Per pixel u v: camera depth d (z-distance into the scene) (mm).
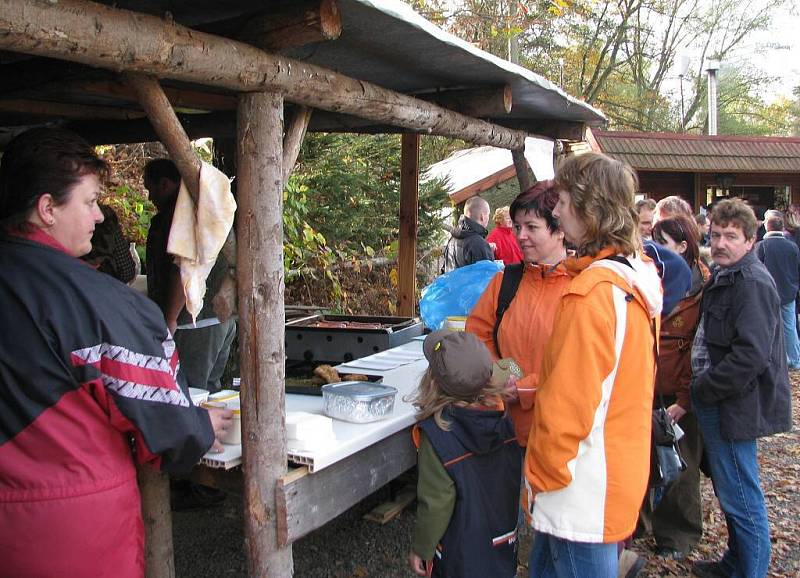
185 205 2160
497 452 2385
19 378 1651
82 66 2650
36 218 1733
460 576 2279
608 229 1959
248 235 2268
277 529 2273
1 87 2953
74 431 1688
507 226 7516
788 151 12703
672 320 3346
